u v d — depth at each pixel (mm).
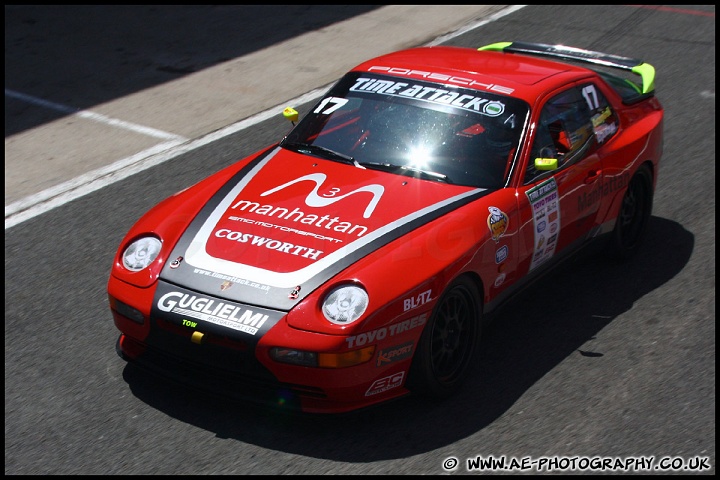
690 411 4180
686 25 10812
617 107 5570
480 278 4258
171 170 6918
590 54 6266
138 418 3988
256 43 10094
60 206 6297
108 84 8812
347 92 5121
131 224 6066
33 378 4309
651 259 5766
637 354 4656
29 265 5484
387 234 4094
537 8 11461
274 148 4977
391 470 3703
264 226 4184
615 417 4125
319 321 3701
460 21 10961
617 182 5348
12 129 7742
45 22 10727
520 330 4883
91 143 7438
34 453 3771
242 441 3846
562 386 4352
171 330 3861
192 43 10070
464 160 4617
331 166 4664
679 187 6844
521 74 5164
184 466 3689
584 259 5547
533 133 4781
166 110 8164
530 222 4598
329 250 3998
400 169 4586
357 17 11047
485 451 3854
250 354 3723
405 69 5203
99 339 4672
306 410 3793
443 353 4145
